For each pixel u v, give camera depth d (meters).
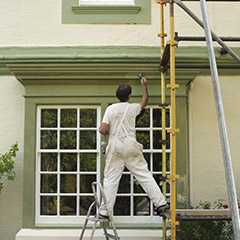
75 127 5.39
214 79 2.92
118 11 5.54
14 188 5.35
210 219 3.81
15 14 5.54
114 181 4.48
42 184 5.35
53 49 5.45
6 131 5.41
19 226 5.30
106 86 5.34
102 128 4.52
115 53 5.41
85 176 5.36
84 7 5.52
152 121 5.40
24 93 5.47
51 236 4.97
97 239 5.01
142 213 5.32
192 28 5.55
